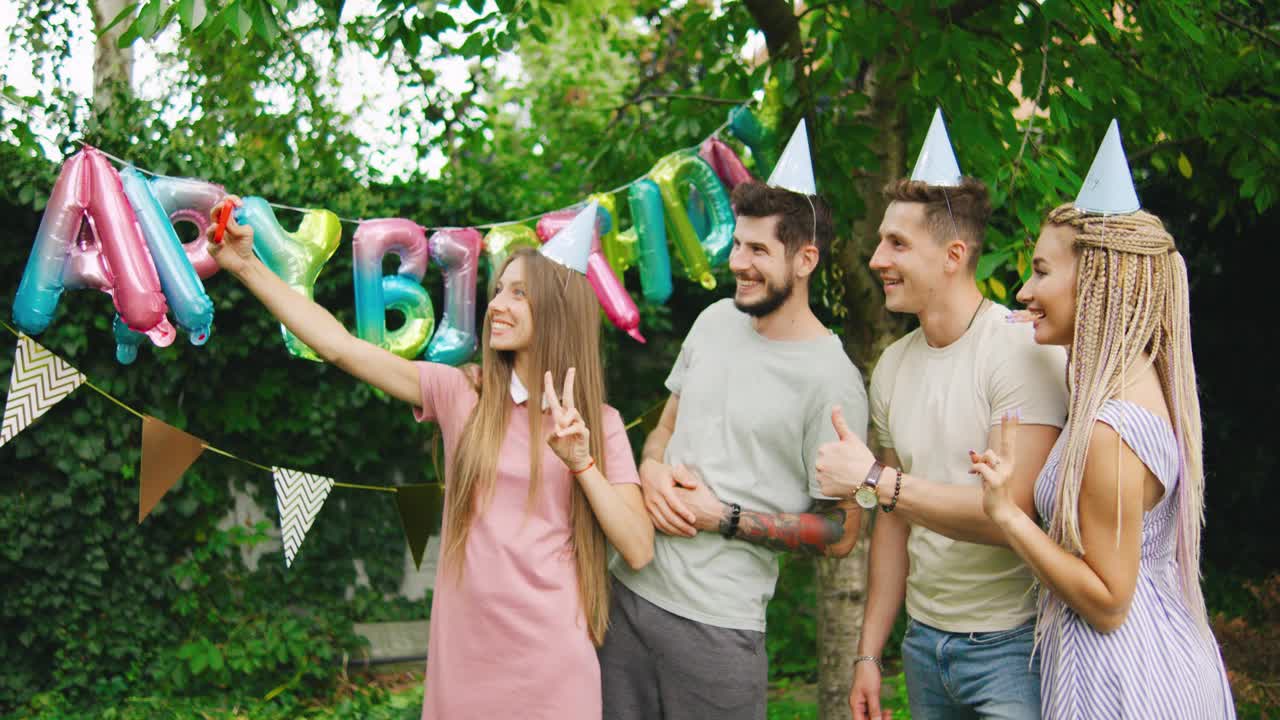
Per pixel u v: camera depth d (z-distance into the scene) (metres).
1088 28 3.36
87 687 5.20
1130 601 1.94
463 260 2.90
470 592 2.37
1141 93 3.80
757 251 2.54
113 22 2.54
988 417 2.29
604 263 3.00
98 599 5.27
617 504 2.38
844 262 3.70
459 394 2.54
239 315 5.31
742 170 3.22
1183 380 2.03
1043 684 2.07
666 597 2.51
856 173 3.73
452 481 2.46
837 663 3.77
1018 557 2.27
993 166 3.32
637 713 2.57
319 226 2.67
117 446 5.23
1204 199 4.63
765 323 2.61
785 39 3.52
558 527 2.43
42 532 5.10
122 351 2.54
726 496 2.54
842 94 3.67
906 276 2.37
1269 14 4.34
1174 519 2.01
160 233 2.40
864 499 2.24
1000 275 3.40
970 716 2.38
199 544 5.51
